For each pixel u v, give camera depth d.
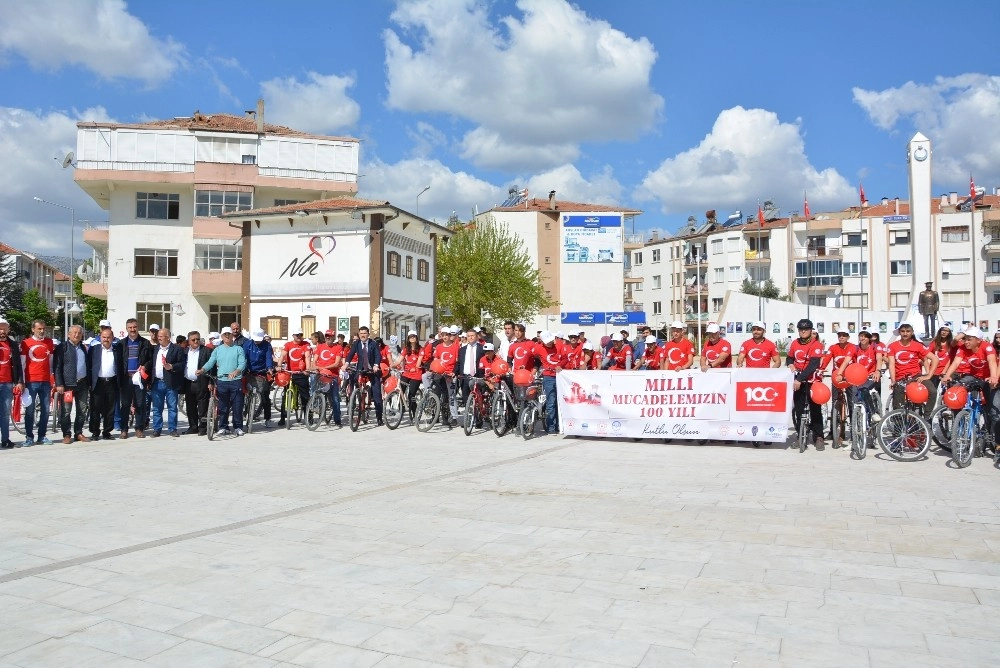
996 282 71.00
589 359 19.28
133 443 14.08
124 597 5.31
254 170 47.09
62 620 4.89
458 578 5.65
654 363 17.25
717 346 13.99
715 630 4.60
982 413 11.65
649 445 13.55
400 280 39.25
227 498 8.74
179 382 15.41
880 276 77.75
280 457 12.09
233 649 4.41
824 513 7.80
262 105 48.53
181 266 47.25
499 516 7.72
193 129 46.81
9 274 64.31
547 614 4.89
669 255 92.69
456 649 4.36
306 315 37.09
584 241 77.69
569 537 6.84
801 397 12.79
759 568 5.86
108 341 14.59
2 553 6.45
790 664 4.12
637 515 7.73
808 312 44.50
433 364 15.75
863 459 11.69
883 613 4.88
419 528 7.22
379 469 10.83
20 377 13.56
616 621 4.76
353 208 35.75
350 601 5.18
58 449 13.21
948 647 4.34
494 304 56.50
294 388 17.39
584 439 14.43
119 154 46.06
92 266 65.06
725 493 8.91
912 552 6.31
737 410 13.27
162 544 6.71
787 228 81.62
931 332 30.44
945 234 72.94
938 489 9.13
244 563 6.10
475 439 14.48
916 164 33.00
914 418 11.55
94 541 6.83
